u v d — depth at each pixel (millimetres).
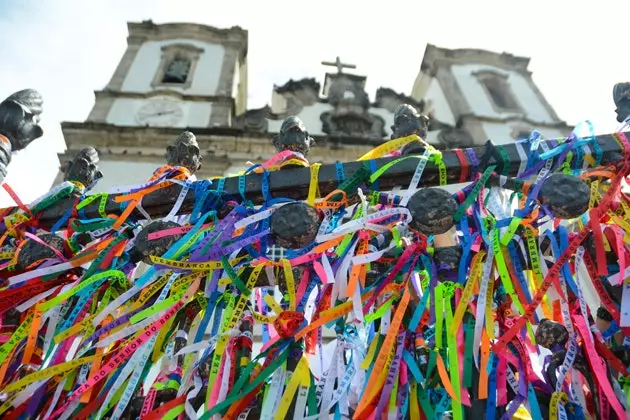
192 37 15930
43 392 1722
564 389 1751
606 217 1846
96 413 1722
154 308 1705
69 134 10148
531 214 1815
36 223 2072
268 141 10633
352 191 1922
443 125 13891
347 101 13992
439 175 1942
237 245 1720
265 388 1746
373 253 1683
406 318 1860
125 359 1710
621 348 1730
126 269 1933
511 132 13797
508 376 1701
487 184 1847
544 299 2078
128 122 11531
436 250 1833
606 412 1609
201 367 1829
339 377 1706
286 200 1909
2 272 1897
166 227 1815
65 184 2123
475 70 16953
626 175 1875
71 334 1647
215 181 2031
